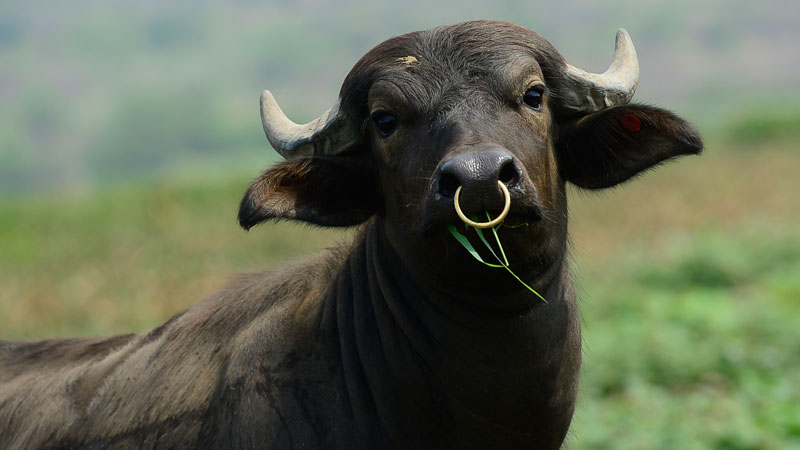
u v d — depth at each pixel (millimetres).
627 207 95062
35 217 107500
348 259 18172
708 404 32750
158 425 17797
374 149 17094
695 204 95875
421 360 16750
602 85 17828
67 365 20031
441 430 16859
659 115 17391
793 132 162125
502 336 16141
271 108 18781
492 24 17141
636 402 33938
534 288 16125
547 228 15945
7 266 76312
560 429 17078
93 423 18500
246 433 16875
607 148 18094
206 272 66562
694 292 53125
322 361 17234
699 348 39062
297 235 81438
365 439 16891
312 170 17281
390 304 16969
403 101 16203
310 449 16672
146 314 53281
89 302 57594
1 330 50312
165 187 124312
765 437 29281
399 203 16359
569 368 17031
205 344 18312
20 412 19406
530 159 15883
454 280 15891
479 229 14578
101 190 133875
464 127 15516
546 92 16953
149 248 81000
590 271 62594
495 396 16328
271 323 17703
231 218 97688
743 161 131750
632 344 39781
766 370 37000
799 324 42875
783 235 68625
